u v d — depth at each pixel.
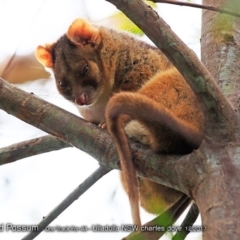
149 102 6.70
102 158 7.19
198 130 6.90
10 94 7.51
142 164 6.88
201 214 5.92
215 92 5.94
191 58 5.73
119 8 5.52
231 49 8.59
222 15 6.87
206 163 6.20
